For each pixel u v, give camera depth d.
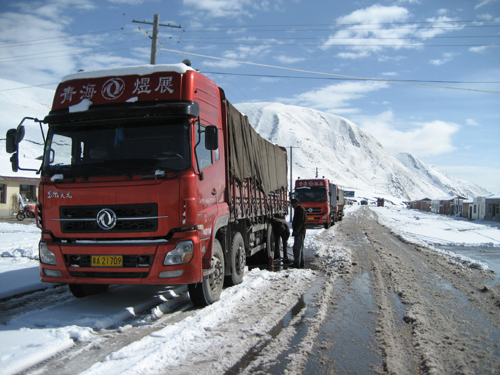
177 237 5.21
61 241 5.44
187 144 5.42
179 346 4.32
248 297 6.84
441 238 20.12
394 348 4.49
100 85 5.80
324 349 4.44
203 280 5.91
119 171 5.30
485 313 6.00
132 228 5.26
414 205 107.88
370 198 170.62
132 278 5.21
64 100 5.85
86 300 6.35
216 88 6.98
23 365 3.75
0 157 34.50
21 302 6.38
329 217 27.28
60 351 4.21
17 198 31.61
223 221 6.68
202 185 5.73
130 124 5.54
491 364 4.07
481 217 41.91
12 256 10.91
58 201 5.46
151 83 5.71
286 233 12.17
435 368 3.89
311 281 8.46
